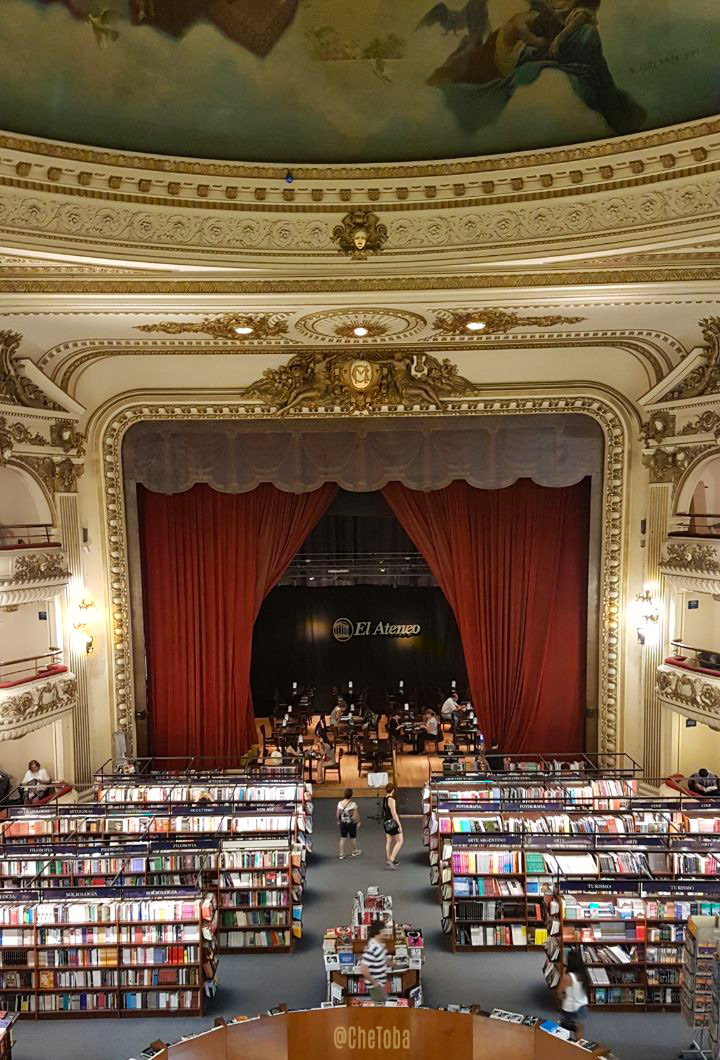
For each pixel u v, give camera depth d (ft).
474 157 28.68
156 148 27.96
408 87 27.32
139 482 52.16
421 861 41.75
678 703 44.80
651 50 25.13
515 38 25.93
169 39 25.61
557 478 51.21
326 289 33.01
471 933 33.04
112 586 51.49
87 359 46.14
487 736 55.98
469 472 51.42
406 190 29.66
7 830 37.22
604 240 28.84
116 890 30.30
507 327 41.39
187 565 55.06
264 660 65.67
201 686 55.72
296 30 25.88
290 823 36.68
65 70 25.38
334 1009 25.90
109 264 29.30
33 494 46.14
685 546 44.52
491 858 32.73
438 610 65.05
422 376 48.26
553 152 28.09
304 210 29.91
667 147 26.81
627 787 41.98
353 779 54.39
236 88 27.07
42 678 44.78
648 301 35.14
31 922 29.55
